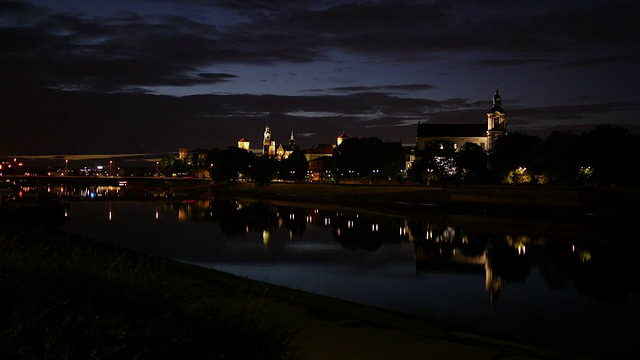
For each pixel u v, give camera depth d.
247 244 75.44
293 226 102.00
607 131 127.00
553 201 123.94
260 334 10.84
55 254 11.79
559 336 32.28
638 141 123.62
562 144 130.75
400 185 188.88
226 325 10.59
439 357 17.45
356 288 45.69
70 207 149.38
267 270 54.50
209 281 29.42
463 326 23.31
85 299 10.20
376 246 74.62
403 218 119.19
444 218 118.75
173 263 36.31
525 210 121.56
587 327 34.38
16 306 9.42
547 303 40.94
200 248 70.69
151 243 75.31
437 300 41.41
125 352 9.03
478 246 74.88
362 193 190.75
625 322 35.56
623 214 106.06
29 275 10.83
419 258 63.69
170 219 115.44
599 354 28.58
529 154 160.50
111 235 84.75
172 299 11.33
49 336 8.29
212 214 129.38
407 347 18.41
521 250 70.88
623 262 61.09
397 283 48.09
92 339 8.87
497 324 34.84
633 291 45.16
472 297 42.59
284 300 25.56
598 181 128.25
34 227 67.31
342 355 17.05
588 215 107.31
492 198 139.12
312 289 44.84
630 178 124.19
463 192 149.38
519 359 17.75
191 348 9.63
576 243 78.06
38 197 132.50
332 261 60.94
